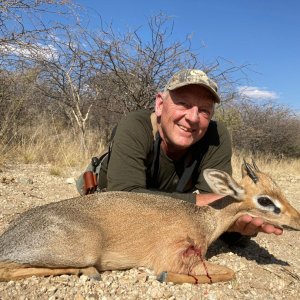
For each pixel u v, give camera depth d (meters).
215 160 1.09
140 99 2.60
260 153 4.00
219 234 0.98
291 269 1.04
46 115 3.22
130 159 0.99
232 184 0.96
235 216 0.98
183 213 0.94
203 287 0.85
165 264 0.89
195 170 1.09
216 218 0.97
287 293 0.90
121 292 0.80
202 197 1.00
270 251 1.16
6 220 1.18
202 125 1.00
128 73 2.56
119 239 0.88
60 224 0.83
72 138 2.80
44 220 0.83
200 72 0.97
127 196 0.93
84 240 0.83
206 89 0.97
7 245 0.81
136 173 0.99
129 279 0.85
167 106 0.99
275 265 1.04
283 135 4.44
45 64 2.55
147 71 2.57
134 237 0.89
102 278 0.85
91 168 1.14
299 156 4.60
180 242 0.90
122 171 0.99
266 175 0.98
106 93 2.76
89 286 0.80
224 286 0.87
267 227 0.95
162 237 0.90
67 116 3.19
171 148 1.03
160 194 0.97
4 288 0.77
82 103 2.86
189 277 0.86
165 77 2.61
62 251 0.82
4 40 2.13
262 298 0.85
